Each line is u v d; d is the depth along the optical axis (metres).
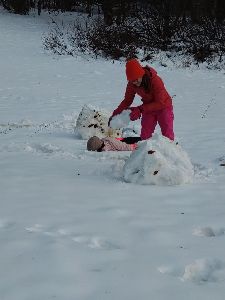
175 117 10.83
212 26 23.69
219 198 5.02
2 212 4.50
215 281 3.30
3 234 3.96
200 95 14.54
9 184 5.41
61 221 4.28
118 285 3.12
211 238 3.97
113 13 25.92
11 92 14.31
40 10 32.84
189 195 5.11
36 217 4.38
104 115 8.27
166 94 6.87
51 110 11.52
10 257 3.51
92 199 4.91
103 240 3.92
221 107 12.39
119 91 14.86
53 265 3.38
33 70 18.44
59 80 16.70
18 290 3.04
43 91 14.57
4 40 24.44
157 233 4.05
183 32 23.92
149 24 24.55
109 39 22.75
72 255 3.55
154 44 23.05
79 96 13.80
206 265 3.53
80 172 5.97
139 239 3.92
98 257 3.54
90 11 31.77
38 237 3.88
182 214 4.53
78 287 3.08
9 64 19.33
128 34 23.14
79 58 21.42
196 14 25.09
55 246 3.70
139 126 8.85
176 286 3.14
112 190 5.23
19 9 32.97
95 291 3.04
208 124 9.95
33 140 8.12
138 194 5.11
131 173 5.54
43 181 5.54
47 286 3.09
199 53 21.73
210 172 6.03
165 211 4.61
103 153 6.93
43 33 26.27
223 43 22.39
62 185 5.38
